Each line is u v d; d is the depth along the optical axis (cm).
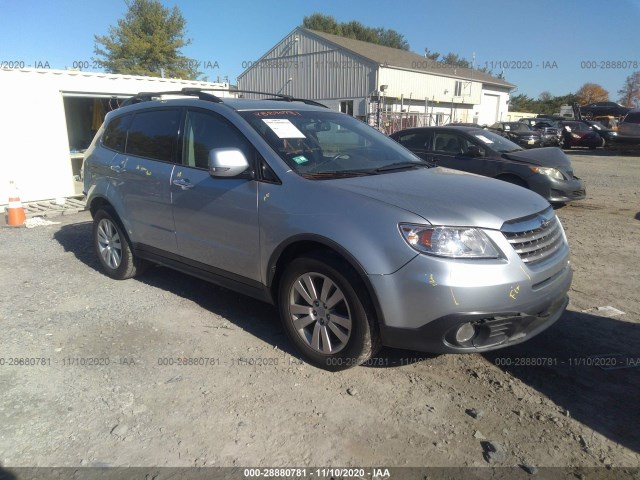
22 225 852
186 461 272
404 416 309
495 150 893
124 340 407
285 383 344
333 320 346
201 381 347
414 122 2873
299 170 371
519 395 330
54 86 1060
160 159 469
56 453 278
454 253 300
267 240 369
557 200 854
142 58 3369
